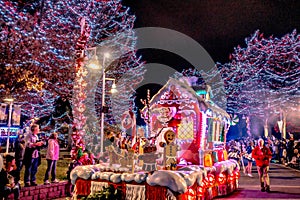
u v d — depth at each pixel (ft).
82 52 30.96
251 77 114.11
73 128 31.30
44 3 65.72
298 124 98.63
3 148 61.77
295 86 101.91
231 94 121.08
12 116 62.95
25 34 59.00
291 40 104.99
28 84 58.85
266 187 37.32
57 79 65.57
